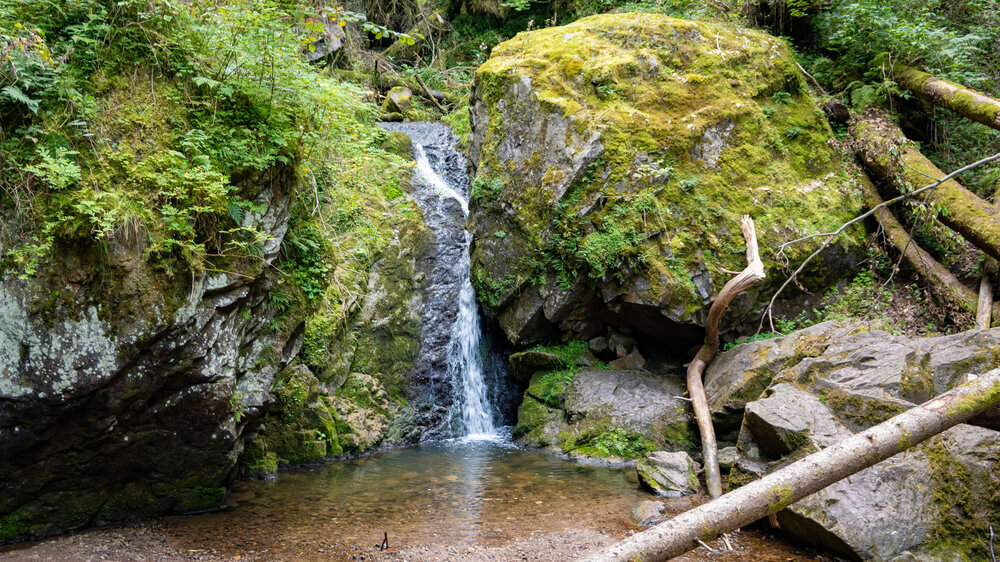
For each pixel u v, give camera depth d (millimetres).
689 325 8773
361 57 15625
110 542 5055
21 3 4754
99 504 5359
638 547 3441
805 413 6012
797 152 9742
